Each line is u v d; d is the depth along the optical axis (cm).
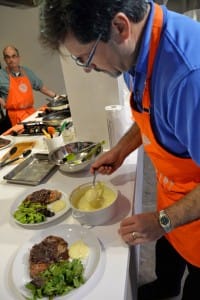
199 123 61
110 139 128
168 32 65
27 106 313
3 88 304
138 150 135
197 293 106
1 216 100
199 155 65
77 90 133
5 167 140
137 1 61
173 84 61
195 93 58
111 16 58
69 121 182
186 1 279
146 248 185
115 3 57
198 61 60
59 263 75
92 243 81
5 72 306
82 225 90
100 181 108
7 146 168
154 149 85
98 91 130
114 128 124
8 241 88
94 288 68
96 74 126
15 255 82
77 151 134
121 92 132
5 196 113
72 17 56
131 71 74
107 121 126
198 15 282
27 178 124
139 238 73
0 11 374
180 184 88
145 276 165
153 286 152
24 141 171
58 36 61
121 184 110
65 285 68
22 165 135
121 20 59
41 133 180
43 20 60
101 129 138
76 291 66
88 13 56
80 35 59
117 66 70
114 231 85
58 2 57
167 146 79
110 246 80
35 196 106
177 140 74
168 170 87
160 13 67
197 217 70
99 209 88
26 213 97
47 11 59
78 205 96
